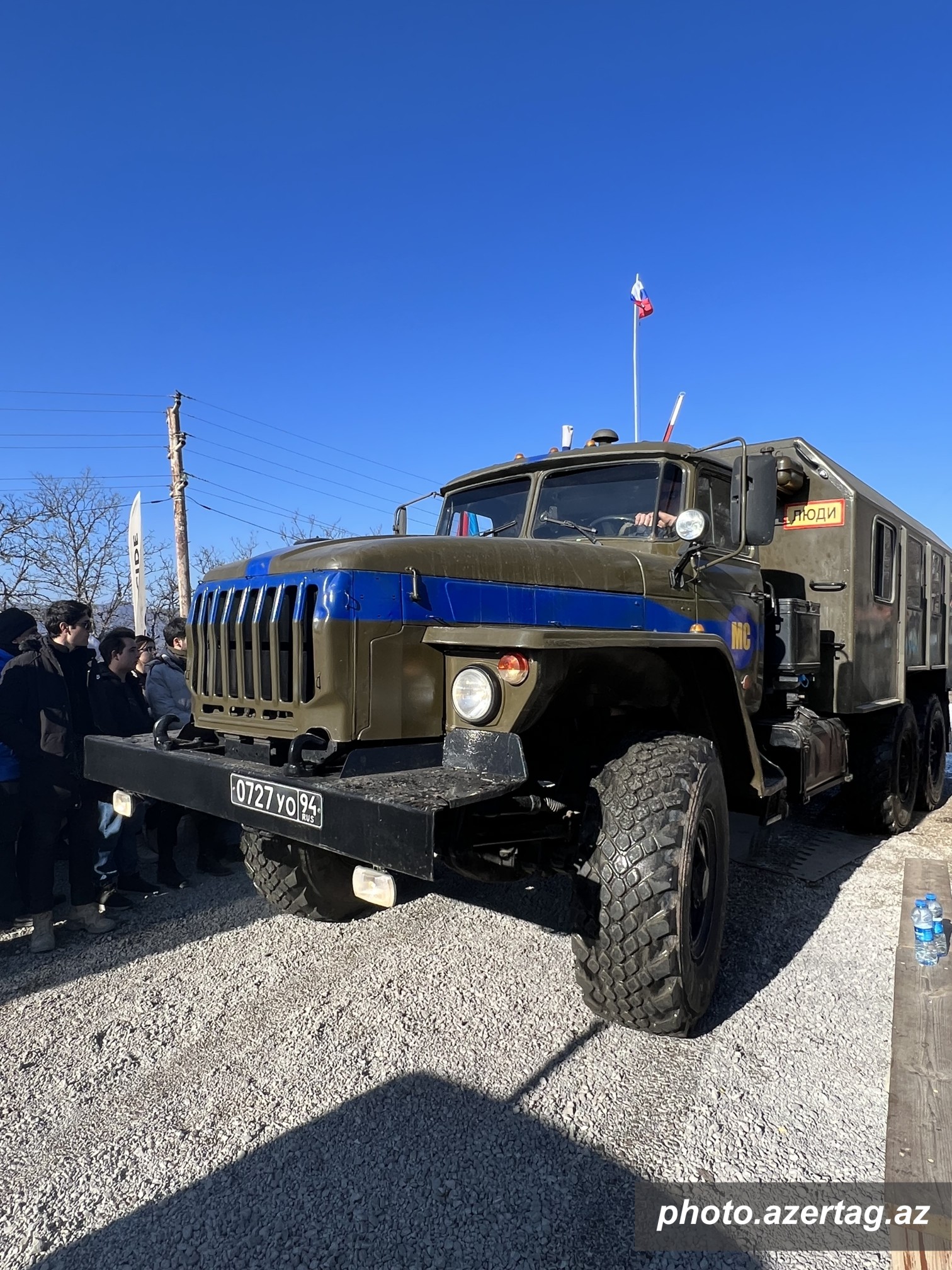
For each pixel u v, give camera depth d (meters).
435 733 2.86
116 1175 2.21
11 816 3.93
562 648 2.59
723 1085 2.60
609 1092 2.56
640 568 3.54
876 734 5.67
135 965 3.59
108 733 4.29
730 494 4.25
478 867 3.15
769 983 3.33
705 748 3.03
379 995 3.25
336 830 2.33
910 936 3.42
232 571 3.15
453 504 4.76
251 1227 2.01
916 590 6.46
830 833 5.81
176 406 15.32
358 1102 2.52
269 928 3.98
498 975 3.42
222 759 2.92
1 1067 2.76
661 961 2.67
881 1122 2.41
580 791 3.17
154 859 5.35
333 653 2.65
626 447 4.09
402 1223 2.02
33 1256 1.92
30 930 4.06
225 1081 2.65
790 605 4.54
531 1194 2.12
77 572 18.17
